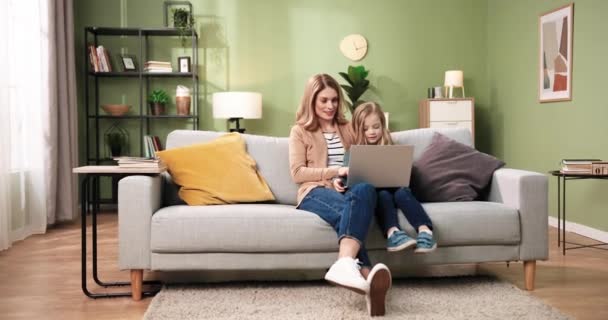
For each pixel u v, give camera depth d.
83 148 5.60
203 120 5.77
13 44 3.94
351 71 5.54
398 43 5.88
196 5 5.70
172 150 2.69
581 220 4.11
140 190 2.34
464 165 2.77
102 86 5.63
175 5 5.70
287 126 5.81
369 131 2.66
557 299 2.38
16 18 4.03
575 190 4.19
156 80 5.70
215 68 5.75
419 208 2.36
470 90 5.93
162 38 5.69
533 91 4.88
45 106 4.35
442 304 2.24
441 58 5.91
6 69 3.67
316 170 2.55
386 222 2.34
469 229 2.42
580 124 4.11
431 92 5.63
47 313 2.24
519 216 2.48
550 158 4.57
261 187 2.74
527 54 4.97
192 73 5.46
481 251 2.47
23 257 3.33
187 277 2.78
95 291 2.56
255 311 2.17
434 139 2.92
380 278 2.03
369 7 5.84
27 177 4.13
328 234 2.36
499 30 5.59
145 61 5.67
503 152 5.52
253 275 2.82
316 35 5.80
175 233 2.32
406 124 5.91
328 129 2.71
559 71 4.39
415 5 5.88
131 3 5.59
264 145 2.90
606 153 3.80
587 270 2.91
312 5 5.79
